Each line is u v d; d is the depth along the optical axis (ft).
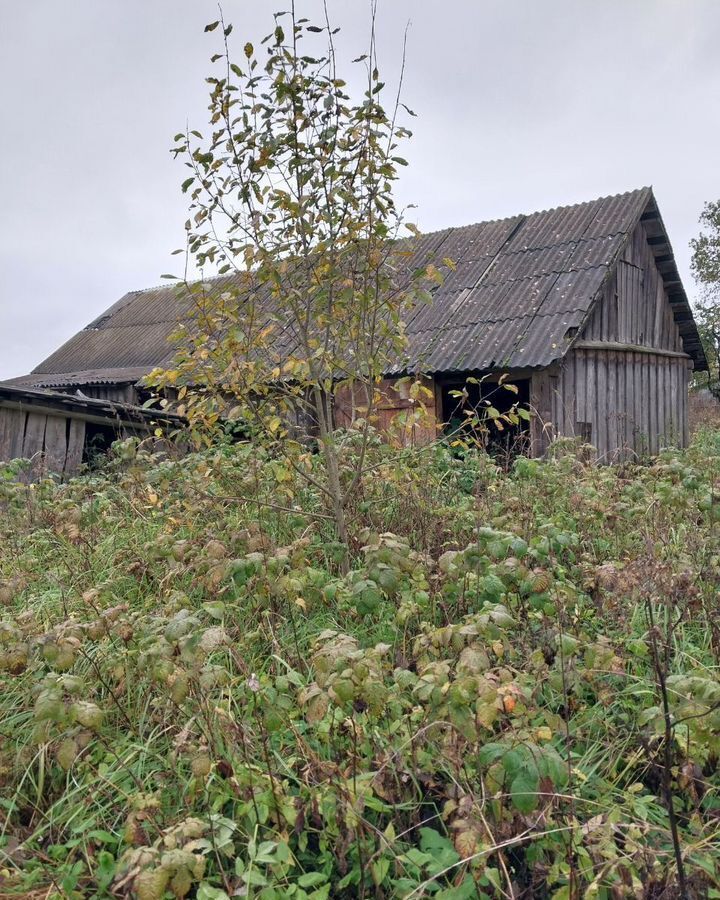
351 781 8.48
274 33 12.95
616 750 9.61
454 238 43.86
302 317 14.38
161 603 13.25
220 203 13.47
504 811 7.92
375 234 13.15
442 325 35.50
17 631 8.96
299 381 15.31
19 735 10.25
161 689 9.90
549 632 10.55
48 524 17.52
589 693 10.82
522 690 7.93
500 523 13.56
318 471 15.94
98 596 11.43
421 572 11.83
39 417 29.50
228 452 17.74
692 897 7.43
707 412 75.10
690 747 8.61
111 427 31.55
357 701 9.43
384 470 15.64
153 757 9.59
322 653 7.90
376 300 13.73
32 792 9.63
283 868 7.73
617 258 36.58
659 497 14.38
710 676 9.84
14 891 7.75
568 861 7.50
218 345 13.43
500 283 37.11
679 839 8.11
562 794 8.07
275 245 13.52
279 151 13.20
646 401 39.78
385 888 7.95
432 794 9.12
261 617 12.59
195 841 7.16
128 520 18.13
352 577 10.00
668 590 10.52
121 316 63.21
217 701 9.77
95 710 7.68
